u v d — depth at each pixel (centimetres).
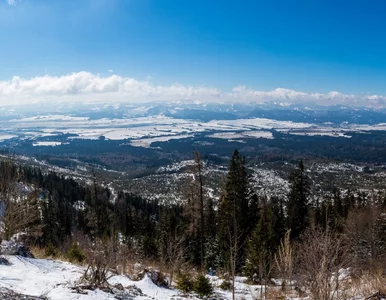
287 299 966
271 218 2362
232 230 2403
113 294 738
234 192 2786
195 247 2583
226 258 1958
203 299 1019
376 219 2298
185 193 2552
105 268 831
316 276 655
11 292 591
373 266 1111
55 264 1021
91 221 3712
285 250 974
